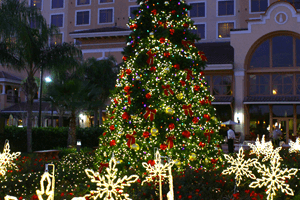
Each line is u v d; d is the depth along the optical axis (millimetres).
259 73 25672
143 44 8922
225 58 26531
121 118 8789
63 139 19109
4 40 16484
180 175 6410
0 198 6066
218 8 34594
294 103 23672
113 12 38594
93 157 11359
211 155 8500
